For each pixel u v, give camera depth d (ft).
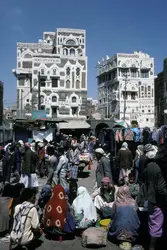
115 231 21.62
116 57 244.83
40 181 48.39
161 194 18.44
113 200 26.58
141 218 21.94
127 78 244.22
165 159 18.78
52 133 75.92
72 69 197.16
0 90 211.00
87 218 23.45
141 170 30.81
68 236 23.11
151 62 247.70
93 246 21.11
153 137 43.32
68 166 38.45
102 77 278.46
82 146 78.54
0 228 22.84
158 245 20.77
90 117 194.70
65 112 194.70
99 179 30.89
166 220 19.04
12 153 44.16
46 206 23.08
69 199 29.45
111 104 254.68
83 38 209.97
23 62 232.53
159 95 227.20
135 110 242.17
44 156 53.21
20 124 75.77
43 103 192.65
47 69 194.08
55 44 215.92
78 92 197.06
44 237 22.91
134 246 20.58
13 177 50.98
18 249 20.44
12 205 23.03
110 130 53.93
